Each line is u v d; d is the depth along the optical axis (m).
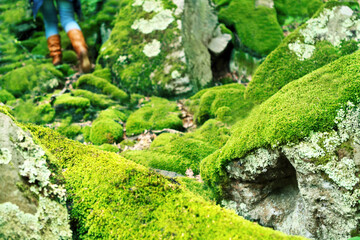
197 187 2.36
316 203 1.75
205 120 3.56
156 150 2.95
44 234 1.42
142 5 5.05
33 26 5.85
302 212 1.94
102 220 1.57
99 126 3.43
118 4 6.20
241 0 5.80
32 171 1.51
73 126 3.63
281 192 2.15
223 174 2.18
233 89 3.63
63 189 1.65
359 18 3.00
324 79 1.97
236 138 2.18
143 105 4.21
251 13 5.59
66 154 1.91
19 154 1.50
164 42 4.64
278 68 2.95
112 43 5.08
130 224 1.51
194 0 5.11
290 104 1.92
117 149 3.13
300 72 2.87
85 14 6.14
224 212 1.48
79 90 4.29
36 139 1.77
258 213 2.15
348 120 1.70
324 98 1.81
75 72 5.23
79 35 5.20
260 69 3.05
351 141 1.67
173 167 2.72
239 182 2.14
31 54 5.29
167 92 4.48
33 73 4.58
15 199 1.35
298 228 1.93
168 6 4.80
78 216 1.63
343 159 1.65
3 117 1.54
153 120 3.74
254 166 2.01
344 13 3.01
